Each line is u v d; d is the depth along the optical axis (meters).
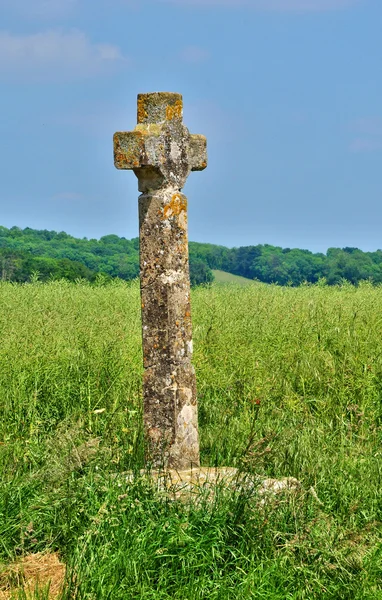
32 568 6.07
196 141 8.31
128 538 6.07
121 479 6.87
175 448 7.93
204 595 5.75
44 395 10.13
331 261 51.75
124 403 9.90
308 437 8.92
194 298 17.62
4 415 9.59
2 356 10.76
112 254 58.59
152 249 8.04
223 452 8.77
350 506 7.21
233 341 12.41
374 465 8.08
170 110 8.07
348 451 8.62
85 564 5.79
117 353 11.12
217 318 14.09
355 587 5.92
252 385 10.66
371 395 10.52
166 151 7.99
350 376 10.79
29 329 11.98
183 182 8.21
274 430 8.99
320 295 17.70
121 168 7.95
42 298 16.66
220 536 6.23
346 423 9.62
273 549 6.28
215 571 5.95
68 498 6.67
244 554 6.21
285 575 6.02
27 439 8.92
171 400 7.95
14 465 7.99
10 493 6.95
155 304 8.02
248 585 5.77
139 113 8.15
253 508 6.64
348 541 6.39
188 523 6.28
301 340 12.59
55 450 7.70
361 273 50.03
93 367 10.64
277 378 11.21
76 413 9.65
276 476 7.90
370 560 6.23
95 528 6.14
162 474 7.33
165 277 8.00
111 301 16.91
